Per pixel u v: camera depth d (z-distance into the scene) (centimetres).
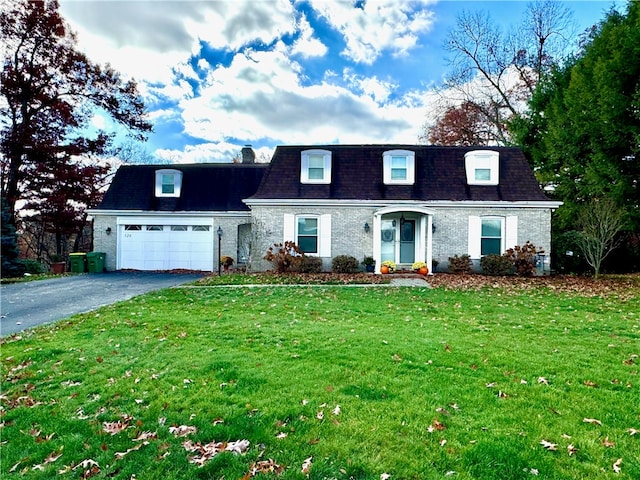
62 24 1933
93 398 391
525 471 263
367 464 271
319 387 400
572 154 1739
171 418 344
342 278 1338
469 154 1556
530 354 500
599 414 340
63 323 701
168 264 1769
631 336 593
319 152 1581
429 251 1448
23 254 2692
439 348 523
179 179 1817
